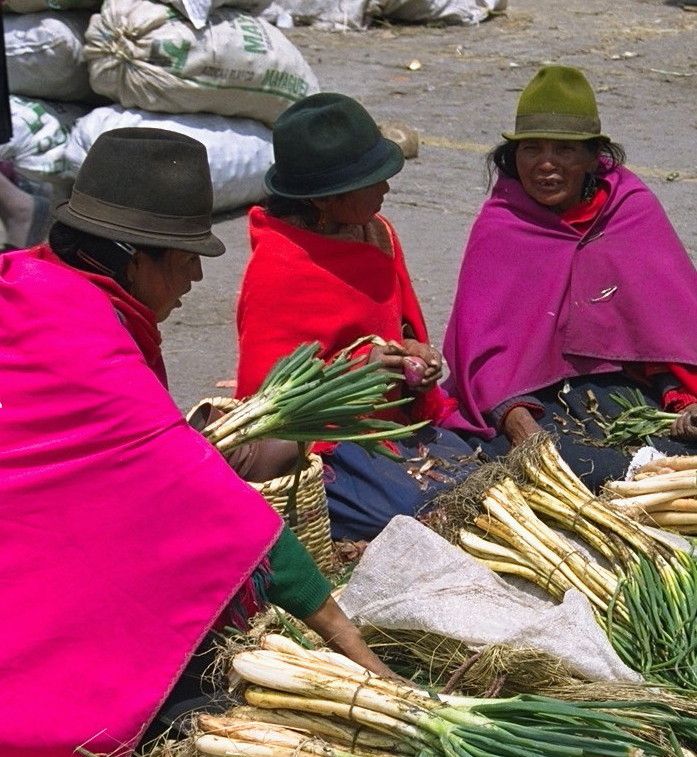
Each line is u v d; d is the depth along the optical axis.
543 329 5.20
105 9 8.45
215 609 3.29
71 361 3.22
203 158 3.43
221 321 7.57
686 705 3.29
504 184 5.40
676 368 5.18
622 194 5.32
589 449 4.93
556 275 5.24
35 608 3.26
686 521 4.36
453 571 3.84
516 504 4.14
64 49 8.69
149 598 3.28
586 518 4.11
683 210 9.20
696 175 10.01
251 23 8.71
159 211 3.35
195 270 3.53
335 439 3.74
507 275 5.26
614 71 13.00
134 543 3.27
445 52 13.62
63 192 9.00
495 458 5.05
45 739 3.26
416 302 5.20
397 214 9.21
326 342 4.79
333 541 4.79
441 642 3.61
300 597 3.41
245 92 8.59
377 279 4.90
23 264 3.33
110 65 8.44
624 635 3.82
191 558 3.28
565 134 5.05
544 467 4.25
